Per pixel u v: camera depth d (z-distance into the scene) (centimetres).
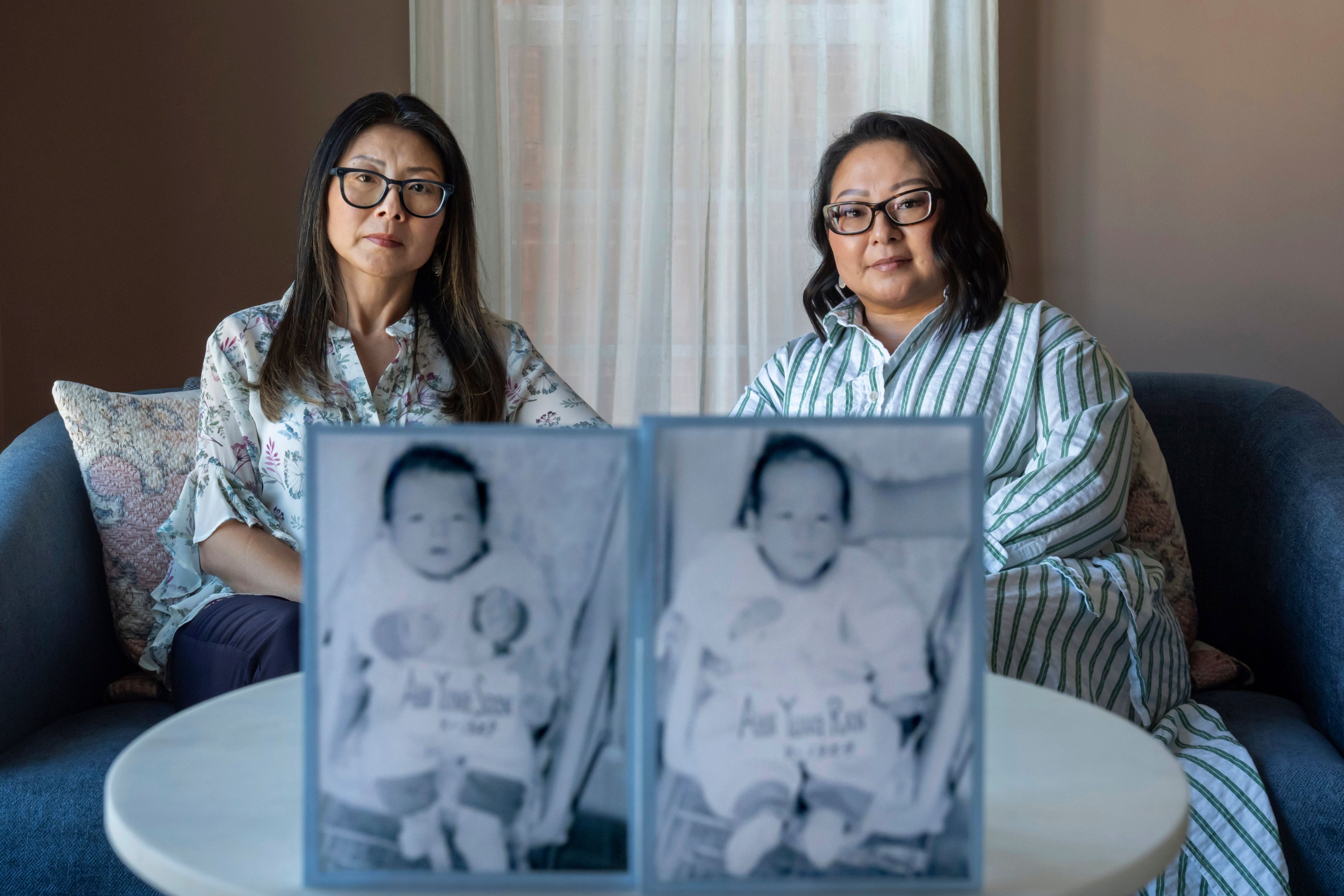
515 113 248
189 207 249
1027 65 254
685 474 52
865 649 52
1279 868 112
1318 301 254
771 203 253
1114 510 146
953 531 52
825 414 169
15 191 245
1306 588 145
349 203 150
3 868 115
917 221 161
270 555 140
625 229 251
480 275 240
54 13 243
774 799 52
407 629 52
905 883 52
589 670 53
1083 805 62
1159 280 256
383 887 52
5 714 125
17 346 248
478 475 53
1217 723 133
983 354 162
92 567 153
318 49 248
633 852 53
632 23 246
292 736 73
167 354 252
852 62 251
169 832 58
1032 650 130
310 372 151
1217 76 251
